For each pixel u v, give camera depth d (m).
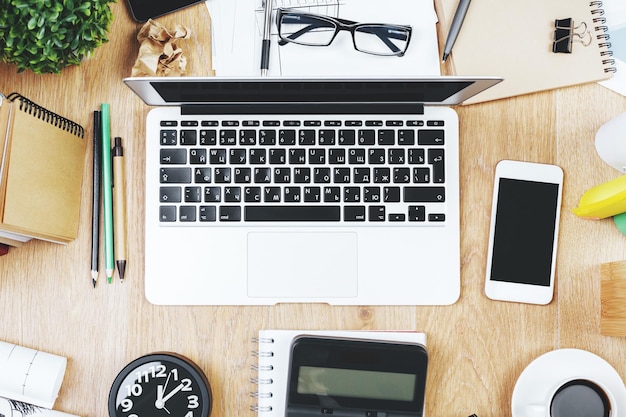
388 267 0.71
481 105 0.74
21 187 0.60
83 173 0.72
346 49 0.74
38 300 0.71
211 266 0.70
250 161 0.70
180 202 0.70
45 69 0.67
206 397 0.69
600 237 0.73
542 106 0.74
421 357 0.68
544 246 0.72
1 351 0.68
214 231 0.70
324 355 0.68
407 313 0.72
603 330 0.71
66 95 0.72
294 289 0.71
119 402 0.69
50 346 0.71
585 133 0.74
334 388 0.68
